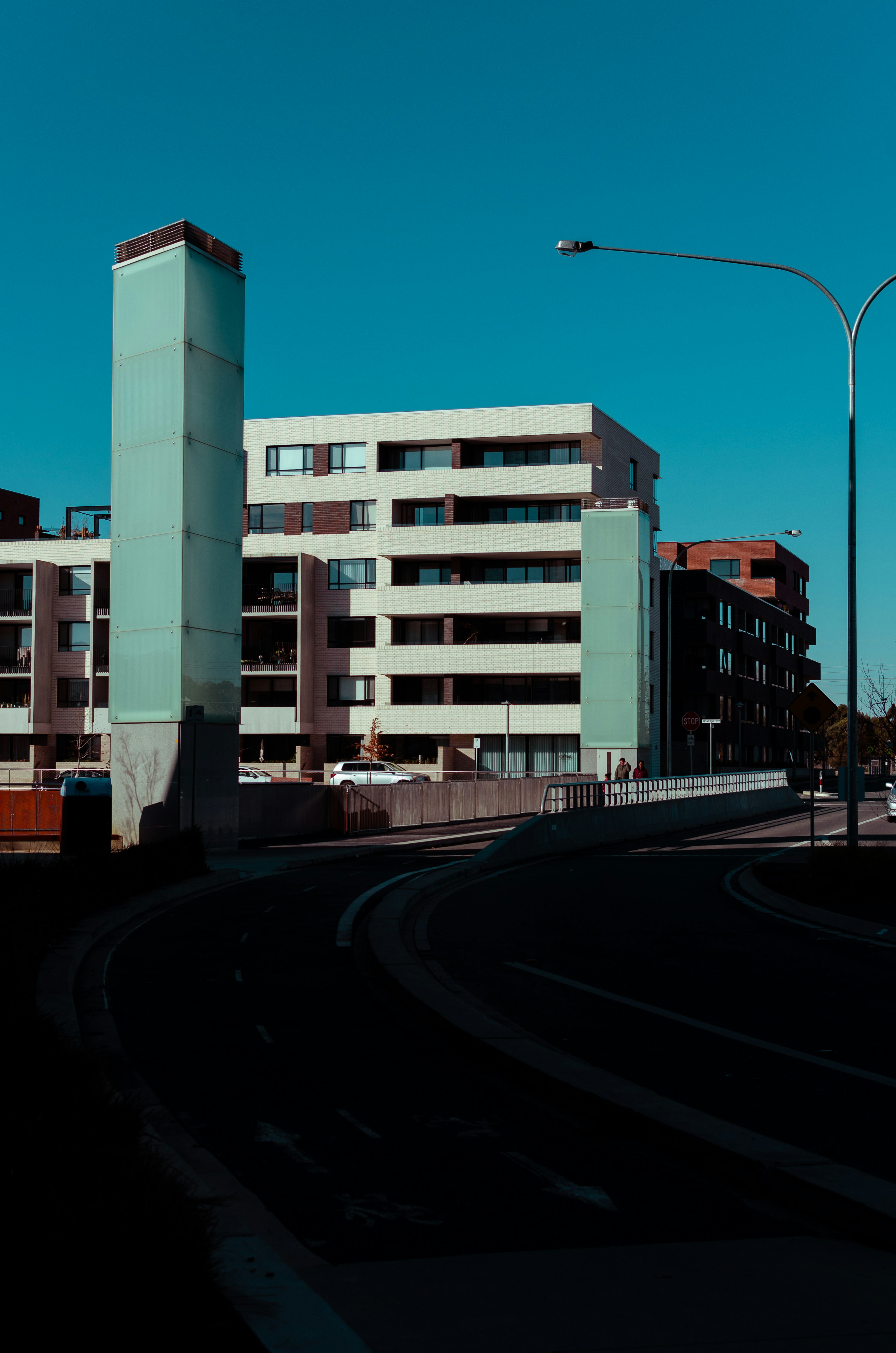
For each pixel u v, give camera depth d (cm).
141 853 1942
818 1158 586
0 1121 544
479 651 6162
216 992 1104
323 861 2558
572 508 6381
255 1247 477
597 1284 450
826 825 4038
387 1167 608
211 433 2627
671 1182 592
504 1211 542
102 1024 945
